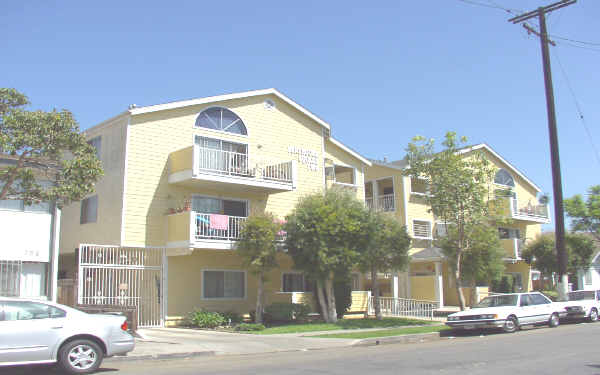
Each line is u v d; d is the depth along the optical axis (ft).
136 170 69.15
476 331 64.13
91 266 62.75
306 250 67.77
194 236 67.00
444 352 42.98
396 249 77.92
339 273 70.44
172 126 73.05
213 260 74.49
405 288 101.40
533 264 109.29
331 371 33.94
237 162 76.95
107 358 39.27
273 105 84.17
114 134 71.61
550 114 73.26
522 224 124.67
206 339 53.93
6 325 31.55
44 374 34.24
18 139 42.98
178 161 71.51
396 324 73.46
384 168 107.86
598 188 107.76
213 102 76.89
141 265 67.67
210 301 73.05
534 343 47.98
